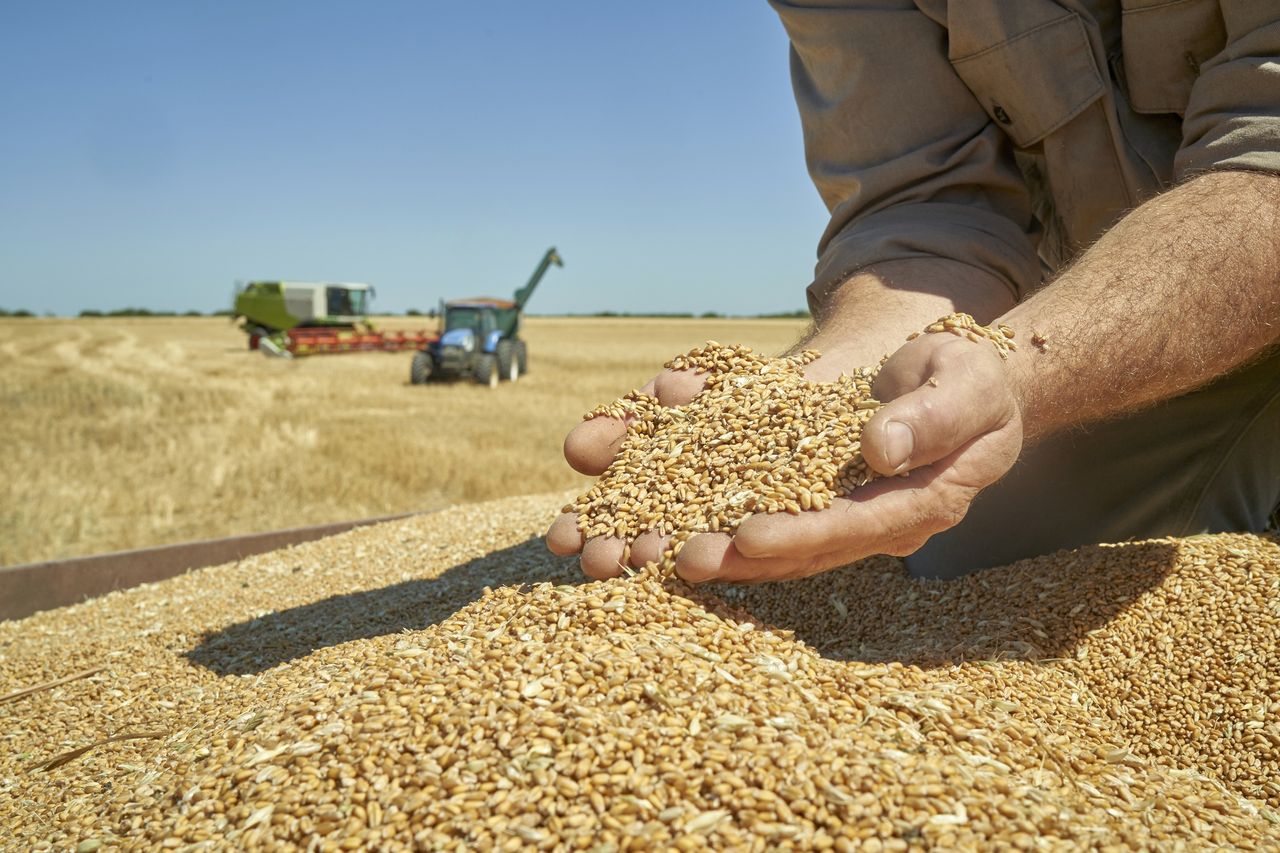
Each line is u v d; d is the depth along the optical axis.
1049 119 2.64
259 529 6.91
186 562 4.16
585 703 1.45
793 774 1.31
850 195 2.99
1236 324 1.90
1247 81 2.10
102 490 7.92
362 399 16.11
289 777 1.41
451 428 11.95
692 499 1.85
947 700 1.60
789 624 2.43
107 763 2.01
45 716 2.52
